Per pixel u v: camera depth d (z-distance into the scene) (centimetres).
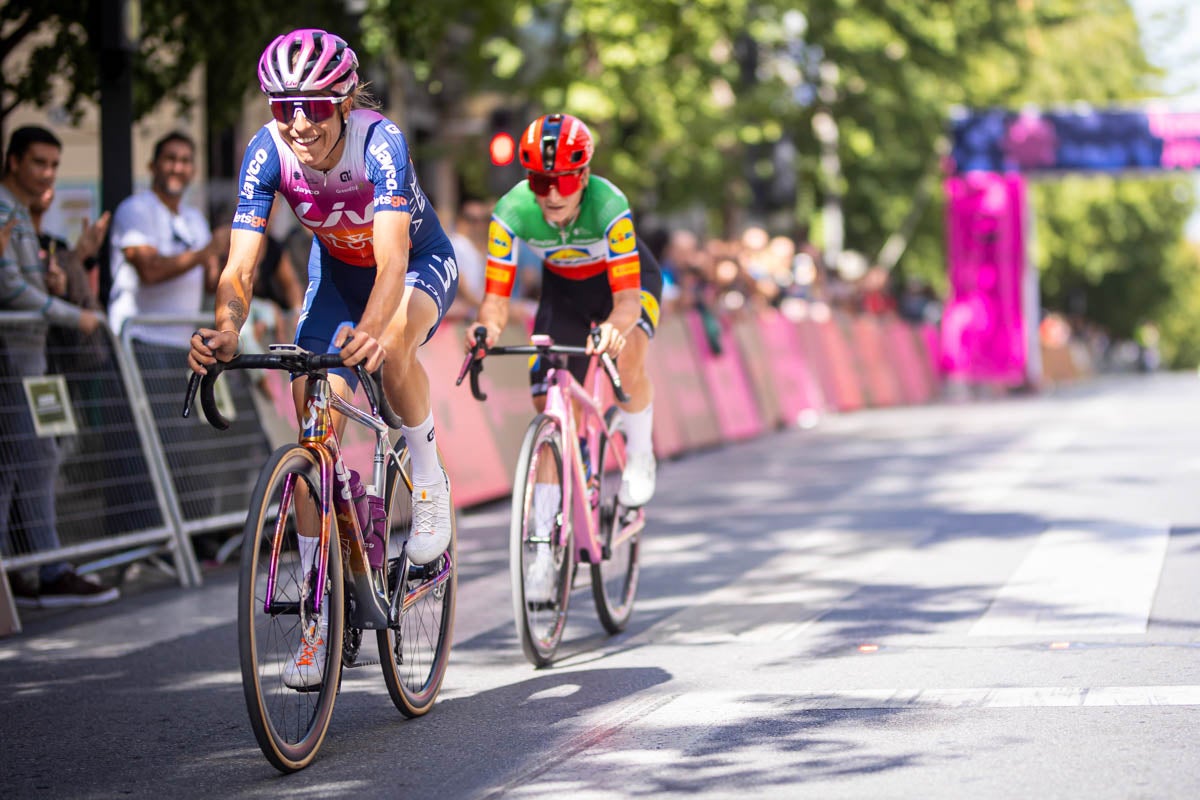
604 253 1775
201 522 2412
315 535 1290
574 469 1689
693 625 1838
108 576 2423
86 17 2703
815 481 3341
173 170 2506
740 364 4744
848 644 1675
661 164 5669
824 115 6838
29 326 2109
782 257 5675
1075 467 3431
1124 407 6016
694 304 4416
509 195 1753
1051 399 7150
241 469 2538
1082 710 1346
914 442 4300
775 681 1518
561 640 1795
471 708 1466
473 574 2277
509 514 2994
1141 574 2017
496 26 5241
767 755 1252
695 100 5409
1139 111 8112
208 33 3086
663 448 3934
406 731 1387
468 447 3041
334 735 1387
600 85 5191
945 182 8256
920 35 6694
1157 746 1225
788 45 6359
